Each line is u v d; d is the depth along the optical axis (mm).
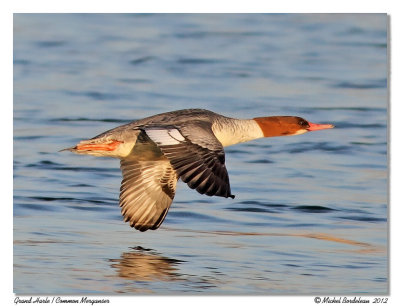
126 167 10781
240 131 11125
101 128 16609
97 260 9766
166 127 9312
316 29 27578
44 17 28281
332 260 9914
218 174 8508
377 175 14008
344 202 12438
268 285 9102
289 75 21672
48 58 23094
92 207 11945
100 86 20156
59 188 12820
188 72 21938
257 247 10383
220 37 26234
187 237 10766
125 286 8953
